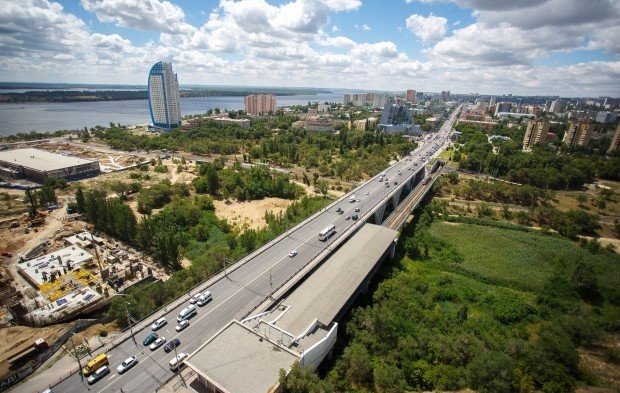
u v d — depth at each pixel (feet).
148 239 536.83
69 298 425.69
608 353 346.54
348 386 305.12
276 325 315.58
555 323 383.45
